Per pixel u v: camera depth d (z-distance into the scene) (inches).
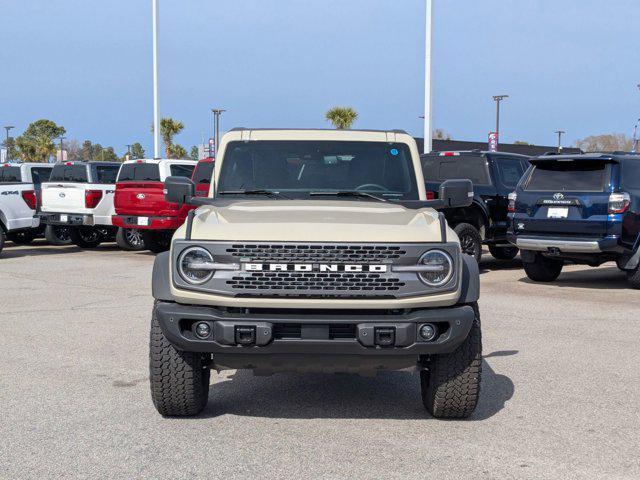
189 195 244.5
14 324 362.0
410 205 239.5
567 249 475.2
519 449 194.4
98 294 459.5
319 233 196.5
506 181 586.6
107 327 354.9
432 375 213.0
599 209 466.0
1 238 680.4
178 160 717.9
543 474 177.0
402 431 209.0
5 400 236.7
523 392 250.1
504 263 657.0
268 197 246.1
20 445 195.8
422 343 195.5
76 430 208.2
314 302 194.4
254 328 192.7
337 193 246.5
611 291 483.5
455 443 199.0
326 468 180.1
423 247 196.5
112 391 247.8
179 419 219.5
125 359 291.6
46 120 2893.7
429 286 195.9
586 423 217.0
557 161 486.6
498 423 216.8
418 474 176.6
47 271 577.3
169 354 209.6
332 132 257.6
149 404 233.8
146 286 495.2
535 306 422.3
